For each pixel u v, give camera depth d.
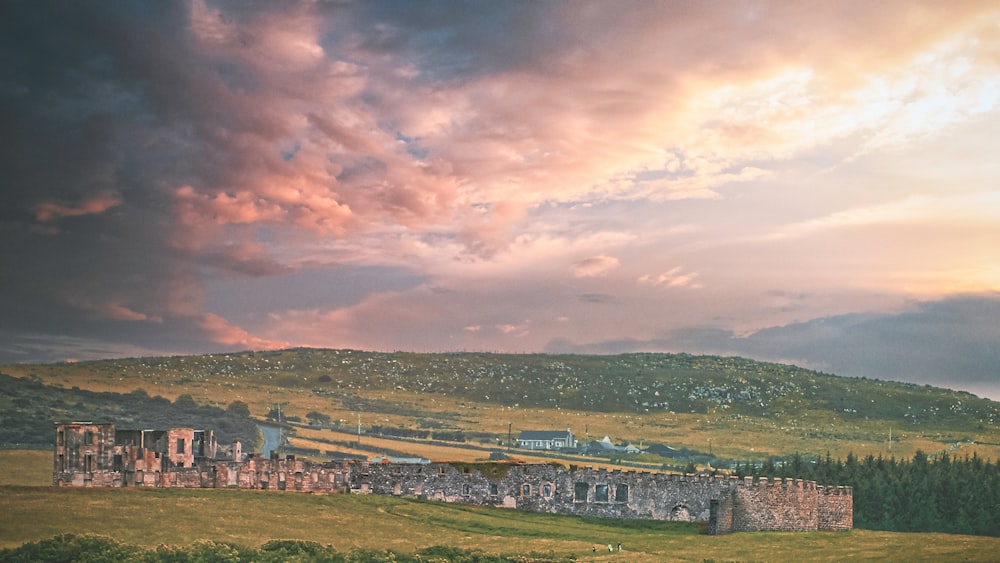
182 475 140.50
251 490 140.88
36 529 103.94
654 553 119.56
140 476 136.00
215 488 139.12
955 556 113.44
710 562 111.50
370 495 148.12
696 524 153.00
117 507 118.50
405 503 145.75
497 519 143.12
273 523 120.56
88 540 97.56
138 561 92.44
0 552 92.00
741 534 140.88
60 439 131.88
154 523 112.19
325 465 152.62
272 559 98.50
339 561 100.62
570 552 117.25
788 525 149.62
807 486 152.62
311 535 116.38
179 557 95.31
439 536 125.38
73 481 131.62
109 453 135.75
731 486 151.88
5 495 120.56
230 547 101.69
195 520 116.38
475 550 114.88
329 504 137.88
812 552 121.94
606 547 123.00
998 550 118.31
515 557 110.88
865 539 134.00
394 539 119.94
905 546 124.75
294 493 141.88
